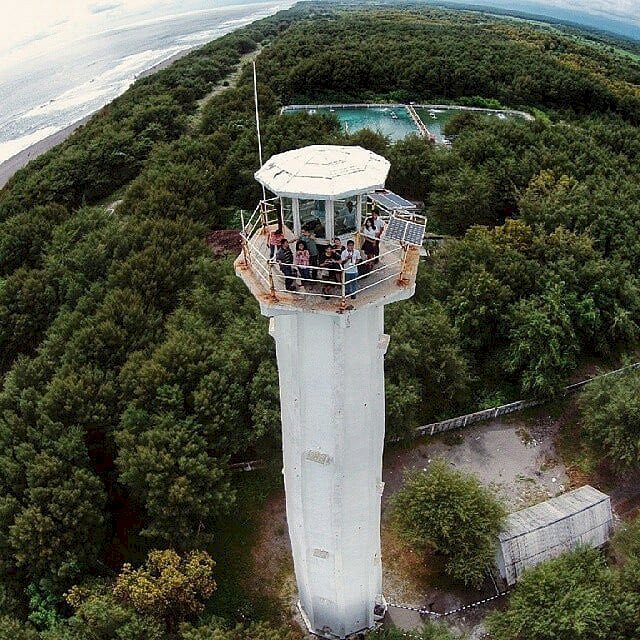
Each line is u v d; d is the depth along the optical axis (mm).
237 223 50312
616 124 72500
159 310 37031
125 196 52406
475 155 53094
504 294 35562
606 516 26078
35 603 23688
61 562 24125
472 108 80188
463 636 21828
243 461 30500
